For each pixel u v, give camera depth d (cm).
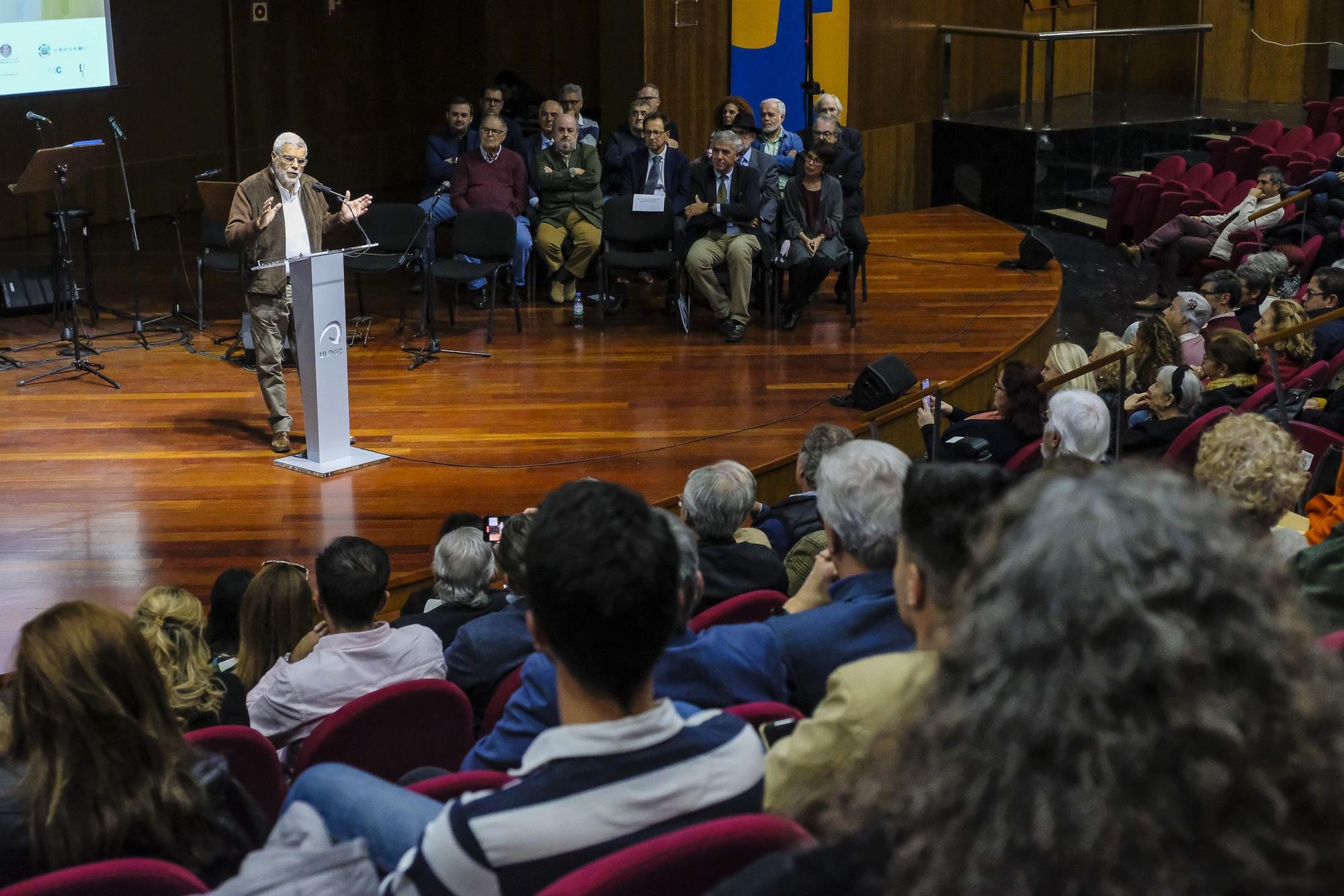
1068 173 1225
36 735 171
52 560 502
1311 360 582
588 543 131
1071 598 69
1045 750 68
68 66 972
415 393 703
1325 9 1342
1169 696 67
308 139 1267
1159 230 975
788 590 351
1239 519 73
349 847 119
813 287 822
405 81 1332
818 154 805
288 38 1233
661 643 134
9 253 1041
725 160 802
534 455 613
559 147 862
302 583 349
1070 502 72
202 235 816
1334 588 228
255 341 614
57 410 675
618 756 131
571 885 114
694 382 718
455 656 309
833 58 1160
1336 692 69
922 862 71
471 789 181
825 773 152
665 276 857
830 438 404
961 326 819
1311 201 937
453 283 828
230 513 549
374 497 567
